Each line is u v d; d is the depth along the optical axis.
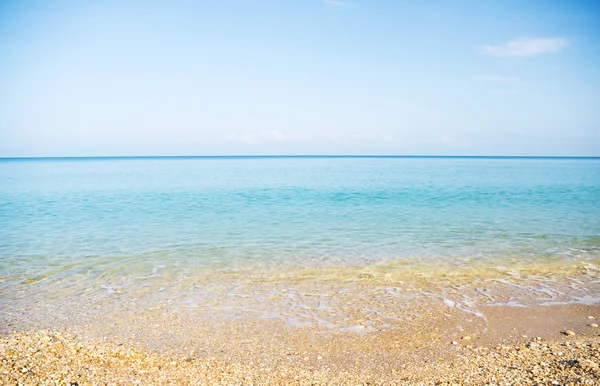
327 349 8.66
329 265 15.17
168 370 7.62
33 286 12.70
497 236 20.12
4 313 10.55
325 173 91.25
